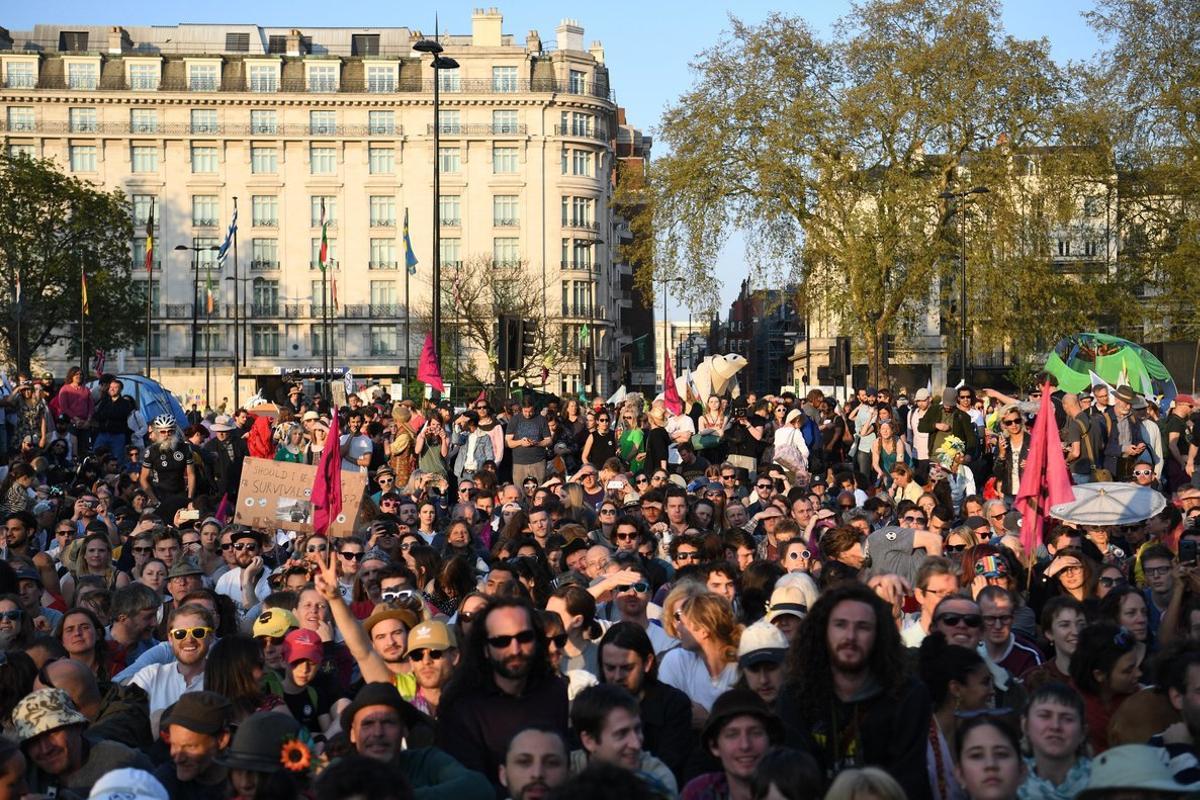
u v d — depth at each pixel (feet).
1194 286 155.53
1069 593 37.32
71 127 323.37
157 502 68.13
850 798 17.66
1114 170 156.46
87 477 76.07
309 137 327.67
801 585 29.17
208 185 326.24
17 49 331.98
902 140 154.81
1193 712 23.15
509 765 19.56
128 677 31.14
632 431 79.87
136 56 324.60
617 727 20.49
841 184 155.12
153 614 34.01
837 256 154.10
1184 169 153.07
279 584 38.86
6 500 62.23
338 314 327.26
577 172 336.08
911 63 149.69
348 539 38.34
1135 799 18.57
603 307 344.28
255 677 26.48
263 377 311.88
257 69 328.29
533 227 331.16
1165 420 75.92
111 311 253.85
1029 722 21.66
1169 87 154.30
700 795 21.88
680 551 42.47
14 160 246.88
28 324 244.42
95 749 23.81
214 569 47.78
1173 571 35.96
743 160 158.92
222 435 72.95
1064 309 154.30
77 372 90.48
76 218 250.16
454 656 26.22
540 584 37.09
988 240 152.15
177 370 268.62
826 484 73.15
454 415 92.32
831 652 21.59
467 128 329.52
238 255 327.26
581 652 29.48
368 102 328.08
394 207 330.34
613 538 43.24
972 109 150.41
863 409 86.94
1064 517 44.88
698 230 156.87
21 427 85.76
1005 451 71.41
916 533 38.55
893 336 165.99
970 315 158.20
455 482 75.77
